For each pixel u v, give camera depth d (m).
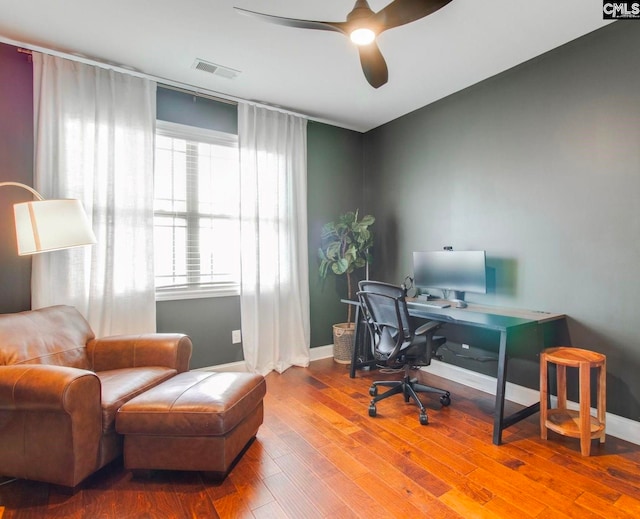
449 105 3.29
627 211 2.21
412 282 3.67
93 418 1.73
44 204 1.95
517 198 2.78
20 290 2.48
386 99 3.38
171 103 3.12
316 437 2.24
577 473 1.87
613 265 2.28
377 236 4.12
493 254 2.95
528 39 2.42
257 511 1.61
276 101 3.40
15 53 2.48
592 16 2.18
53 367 1.71
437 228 3.43
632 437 2.18
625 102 2.21
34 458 1.67
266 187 3.49
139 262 2.84
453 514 1.58
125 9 2.11
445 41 2.43
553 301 2.57
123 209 2.78
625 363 2.23
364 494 1.72
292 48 2.52
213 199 3.36
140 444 1.81
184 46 2.49
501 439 2.20
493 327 2.20
